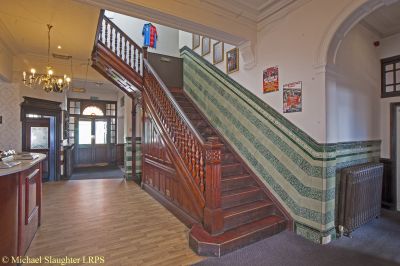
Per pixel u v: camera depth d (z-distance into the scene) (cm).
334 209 317
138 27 720
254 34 395
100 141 1011
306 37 324
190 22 327
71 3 327
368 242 304
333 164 311
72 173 797
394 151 429
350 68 375
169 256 267
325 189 301
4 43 472
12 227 237
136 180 677
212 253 269
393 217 391
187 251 278
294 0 336
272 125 375
